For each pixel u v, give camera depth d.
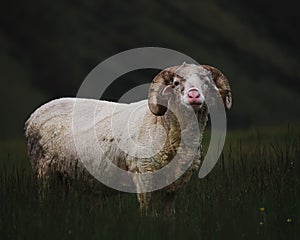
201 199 27.72
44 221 24.42
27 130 33.19
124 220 24.69
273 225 24.64
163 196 28.95
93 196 31.33
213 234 23.67
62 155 31.52
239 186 29.30
